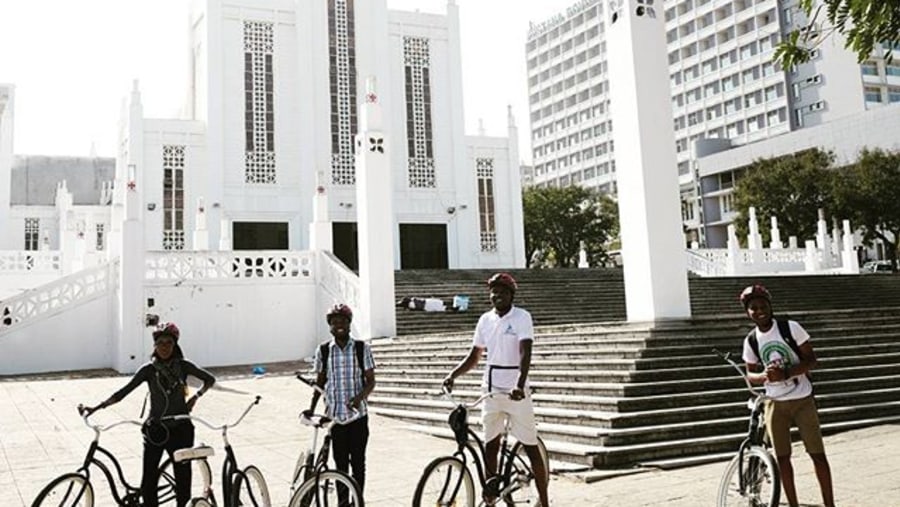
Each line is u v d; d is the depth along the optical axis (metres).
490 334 5.95
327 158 34.38
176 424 5.61
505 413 5.84
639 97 13.02
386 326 19.31
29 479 8.25
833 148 64.19
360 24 35.72
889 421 10.31
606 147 100.44
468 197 37.09
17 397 14.79
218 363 21.22
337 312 6.05
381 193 19.73
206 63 32.84
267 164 33.66
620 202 13.41
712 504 6.61
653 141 13.01
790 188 48.91
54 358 20.02
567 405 10.08
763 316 5.71
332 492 5.40
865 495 6.66
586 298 23.89
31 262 30.14
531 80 114.19
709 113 85.75
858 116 62.69
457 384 12.69
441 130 37.06
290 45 34.78
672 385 9.95
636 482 7.59
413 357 15.55
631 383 9.96
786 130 76.31
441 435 10.71
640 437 8.78
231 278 21.66
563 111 107.88
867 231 48.19
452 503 5.58
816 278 28.03
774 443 5.65
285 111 34.25
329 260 22.17
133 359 19.88
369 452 9.64
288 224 33.53
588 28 104.00
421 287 23.66
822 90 73.19
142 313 20.22
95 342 20.58
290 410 13.39
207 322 21.23
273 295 22.12
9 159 38.03
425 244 36.00
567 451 8.55
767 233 49.84
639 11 13.23
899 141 59.69
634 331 11.53
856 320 13.63
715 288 25.23
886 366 11.95
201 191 32.59
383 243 19.58
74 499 5.25
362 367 6.05
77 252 29.81
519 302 22.70
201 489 7.70
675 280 12.82
